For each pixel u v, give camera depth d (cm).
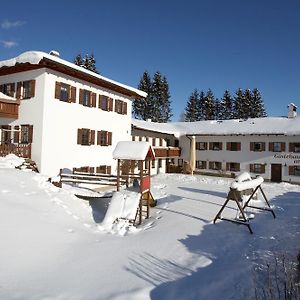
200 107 8369
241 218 1438
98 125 2533
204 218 1469
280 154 3591
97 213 1562
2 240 925
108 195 1748
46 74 2075
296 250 1069
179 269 871
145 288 734
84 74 2273
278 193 2416
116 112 2745
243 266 906
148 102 7206
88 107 2427
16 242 937
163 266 886
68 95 2253
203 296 725
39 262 856
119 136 2788
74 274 805
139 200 1463
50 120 2103
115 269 848
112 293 706
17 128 2200
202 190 2427
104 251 988
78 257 922
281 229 1354
